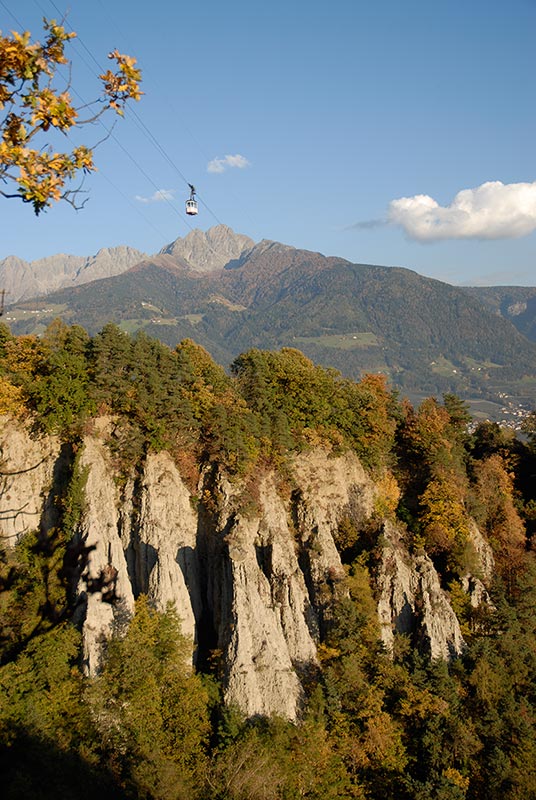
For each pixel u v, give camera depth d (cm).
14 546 5994
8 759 4350
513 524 8750
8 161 1598
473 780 5675
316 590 6788
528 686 6581
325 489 7638
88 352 7038
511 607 7319
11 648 5388
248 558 6103
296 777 5091
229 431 6788
